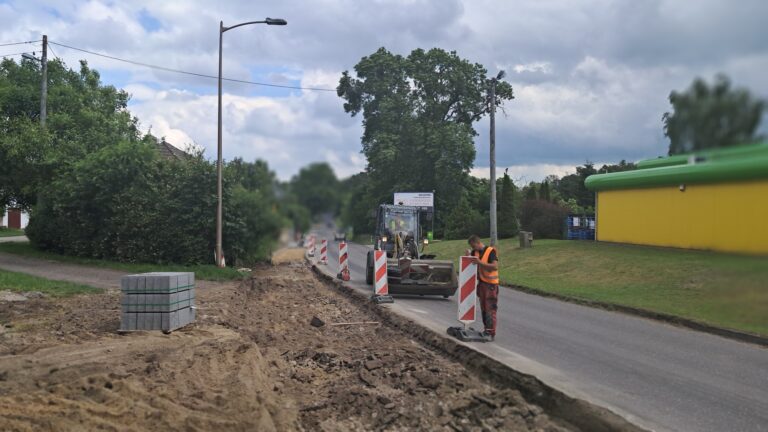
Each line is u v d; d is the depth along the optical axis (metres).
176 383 7.20
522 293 19.88
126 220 24.45
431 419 6.39
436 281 17.70
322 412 6.70
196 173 24.59
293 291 18.98
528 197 49.12
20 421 5.54
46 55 28.69
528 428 6.18
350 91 57.50
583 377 8.14
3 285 16.28
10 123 26.72
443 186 56.12
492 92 30.56
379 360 8.84
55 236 26.19
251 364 8.27
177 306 11.05
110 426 5.57
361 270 28.81
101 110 36.81
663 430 6.07
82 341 9.80
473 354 9.33
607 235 29.48
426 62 58.28
